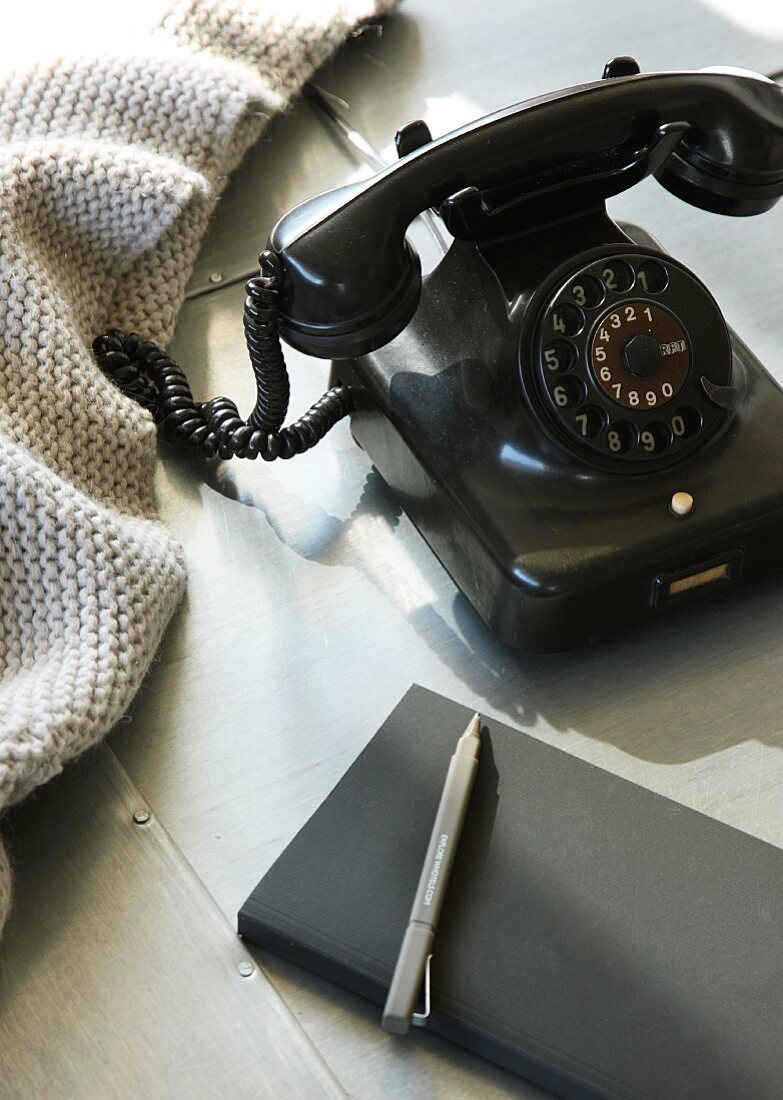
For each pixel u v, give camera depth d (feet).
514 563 2.48
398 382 2.77
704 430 2.60
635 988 2.09
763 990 2.10
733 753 2.50
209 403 3.04
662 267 2.67
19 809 2.42
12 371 2.80
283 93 3.84
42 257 3.03
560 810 2.34
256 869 2.34
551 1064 2.00
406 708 2.52
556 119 2.55
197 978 2.20
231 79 3.49
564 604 2.48
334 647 2.70
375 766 2.41
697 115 2.68
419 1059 2.10
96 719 2.37
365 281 2.49
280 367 2.70
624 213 3.60
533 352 2.57
